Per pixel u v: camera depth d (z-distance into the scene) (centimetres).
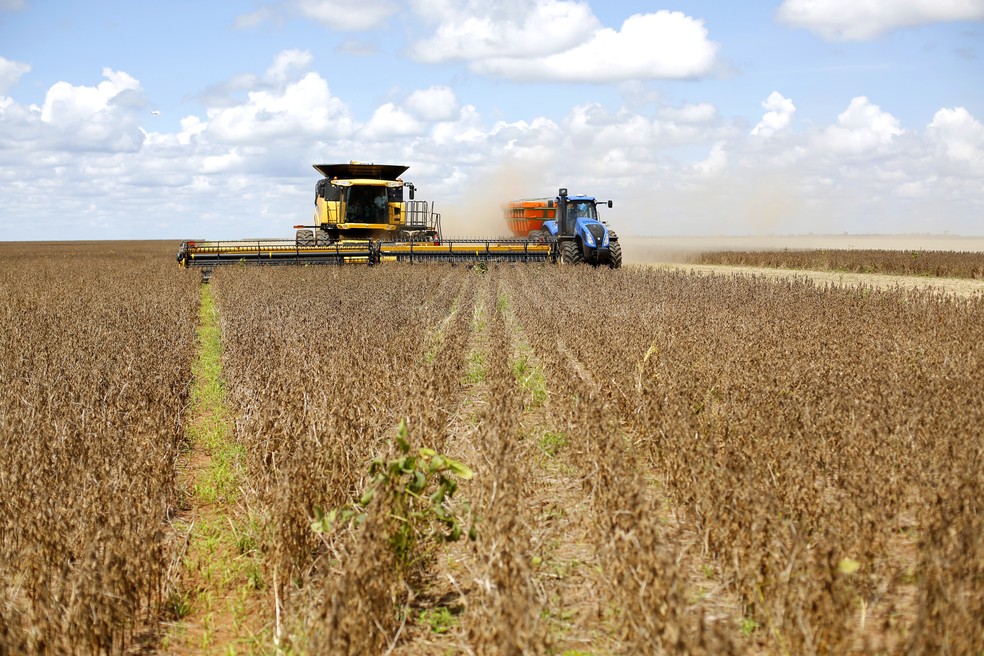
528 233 3806
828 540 466
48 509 552
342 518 553
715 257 4244
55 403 875
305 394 847
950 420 760
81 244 11069
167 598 542
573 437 779
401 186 3075
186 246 2845
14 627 429
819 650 423
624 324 1398
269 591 550
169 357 1174
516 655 385
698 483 621
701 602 511
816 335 1273
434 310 1802
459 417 940
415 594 532
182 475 807
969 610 402
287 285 2198
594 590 530
